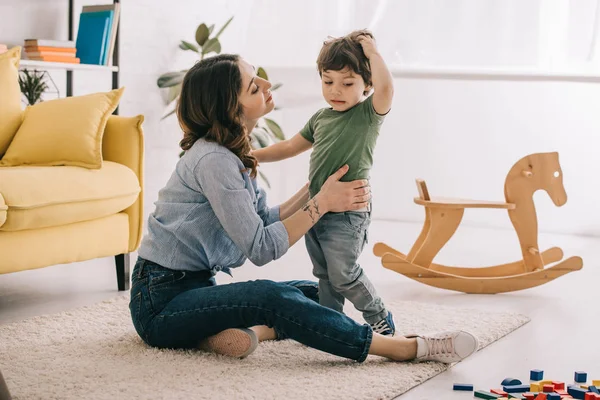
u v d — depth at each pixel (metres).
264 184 5.05
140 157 3.04
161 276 2.13
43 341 2.25
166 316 2.09
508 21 4.36
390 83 2.16
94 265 3.47
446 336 2.10
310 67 4.70
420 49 4.51
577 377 2.03
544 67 4.33
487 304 2.88
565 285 3.23
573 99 4.47
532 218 3.11
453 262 3.71
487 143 4.65
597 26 4.22
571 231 4.55
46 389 1.86
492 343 2.38
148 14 4.36
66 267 3.41
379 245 3.42
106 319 2.49
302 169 5.04
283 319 1.99
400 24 4.52
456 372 2.10
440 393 1.93
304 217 2.11
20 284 3.07
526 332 2.51
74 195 2.68
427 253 3.11
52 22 3.90
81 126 2.88
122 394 1.83
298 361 2.11
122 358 2.10
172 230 2.12
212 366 2.04
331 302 2.36
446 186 4.75
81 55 3.84
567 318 2.70
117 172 2.91
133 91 4.34
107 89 4.20
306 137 2.42
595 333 2.51
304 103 4.79
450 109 4.70
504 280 3.04
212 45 4.41
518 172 3.10
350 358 2.05
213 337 2.12
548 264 3.38
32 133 2.93
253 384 1.91
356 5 4.59
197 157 2.09
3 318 2.57
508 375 2.08
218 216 2.06
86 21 3.86
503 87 4.58
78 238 2.79
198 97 2.09
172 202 2.14
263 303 2.00
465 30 4.43
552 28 4.30
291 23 4.73
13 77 3.09
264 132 4.79
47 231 2.69
